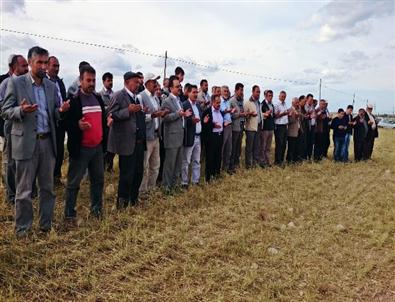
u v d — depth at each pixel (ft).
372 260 17.61
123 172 21.13
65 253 16.21
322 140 44.62
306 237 19.89
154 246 17.40
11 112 16.11
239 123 33.01
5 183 21.08
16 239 16.53
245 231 19.81
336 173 36.83
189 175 30.91
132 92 21.31
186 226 19.70
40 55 16.67
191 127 26.50
